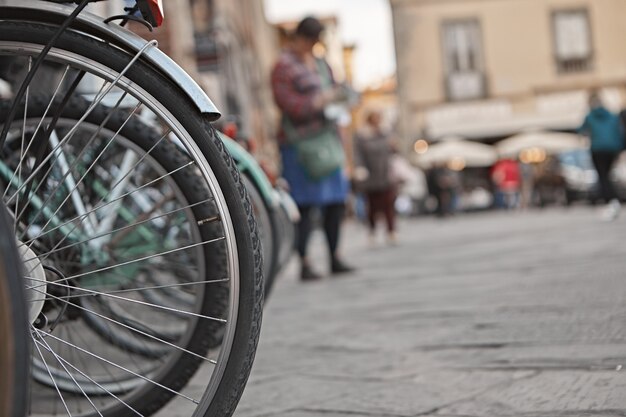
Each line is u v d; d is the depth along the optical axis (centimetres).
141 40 192
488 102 3381
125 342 264
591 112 1402
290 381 309
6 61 261
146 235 320
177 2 1354
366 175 1281
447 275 665
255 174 448
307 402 273
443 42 3391
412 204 3161
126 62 191
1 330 123
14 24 191
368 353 353
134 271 307
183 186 220
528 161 3142
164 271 326
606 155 1391
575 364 290
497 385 273
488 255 830
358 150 1280
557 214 2025
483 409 246
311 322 470
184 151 224
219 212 191
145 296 323
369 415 251
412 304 502
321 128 747
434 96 3394
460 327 394
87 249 263
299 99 736
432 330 395
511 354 318
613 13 3353
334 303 555
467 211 3197
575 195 2734
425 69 3391
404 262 879
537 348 323
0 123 216
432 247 1113
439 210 2741
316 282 741
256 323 191
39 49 191
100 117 220
